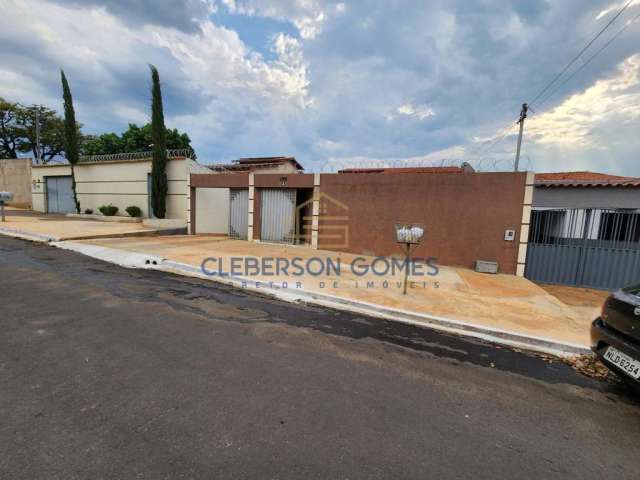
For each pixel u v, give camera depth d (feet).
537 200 34.60
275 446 6.57
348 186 33.78
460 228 29.43
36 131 86.74
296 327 13.76
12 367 9.06
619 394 9.90
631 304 9.30
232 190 42.32
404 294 19.69
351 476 5.91
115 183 57.82
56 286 17.12
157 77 50.47
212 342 11.57
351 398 8.62
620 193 31.78
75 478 5.49
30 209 67.87
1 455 5.90
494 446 7.09
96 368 9.25
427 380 9.99
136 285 18.44
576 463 6.76
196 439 6.62
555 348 13.33
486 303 18.84
